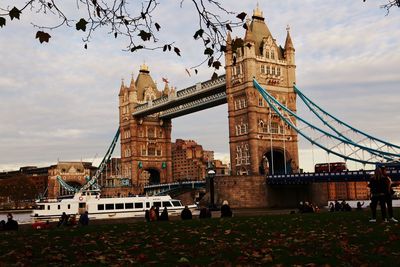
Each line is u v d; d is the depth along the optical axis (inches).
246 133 4862.2
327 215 1249.4
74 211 2913.4
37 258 653.3
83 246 756.0
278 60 5113.2
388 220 974.4
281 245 708.7
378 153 4079.7
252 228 952.3
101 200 2910.9
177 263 593.0
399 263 558.3
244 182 4414.4
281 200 4564.5
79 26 538.6
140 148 6958.7
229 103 5073.8
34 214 2898.6
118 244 770.8
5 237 908.0
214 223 1098.7
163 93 7263.8
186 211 1545.3
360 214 1234.6
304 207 1939.0
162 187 6117.1
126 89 7165.4
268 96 4734.3
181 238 828.0
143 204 2967.5
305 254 630.5
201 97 5684.1
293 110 5083.7
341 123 4409.5
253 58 4891.7
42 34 524.1
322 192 4926.2
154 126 7140.8
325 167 5024.6
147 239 823.7
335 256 614.9
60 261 629.9
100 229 1023.6
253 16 5236.2
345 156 4232.3
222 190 4404.5
